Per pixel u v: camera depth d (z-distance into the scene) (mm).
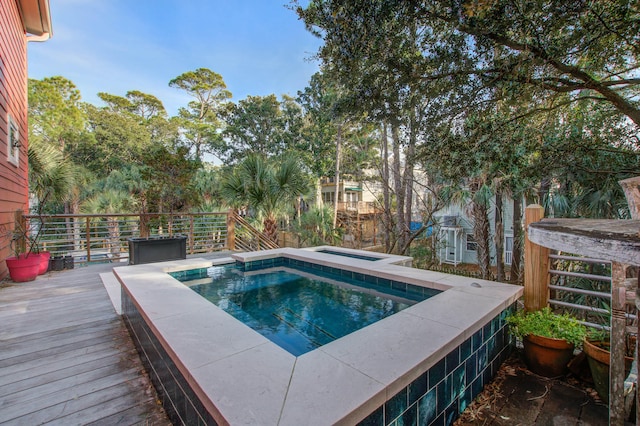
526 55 2582
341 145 13234
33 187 6438
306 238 9039
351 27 2938
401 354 1441
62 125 18438
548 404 1777
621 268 1325
